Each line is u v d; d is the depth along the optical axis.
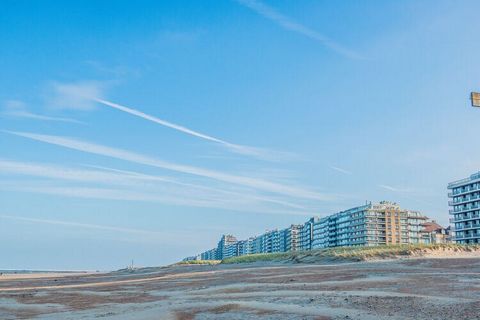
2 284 57.53
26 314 24.81
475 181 151.88
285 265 70.25
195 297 29.33
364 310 20.20
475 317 17.45
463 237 155.75
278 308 21.97
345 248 79.94
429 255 69.25
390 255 68.19
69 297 34.22
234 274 52.34
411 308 20.22
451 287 28.23
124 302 29.03
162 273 72.56
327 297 25.33
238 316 20.34
